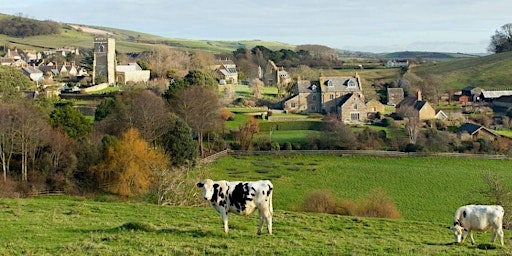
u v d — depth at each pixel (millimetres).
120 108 89375
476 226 28562
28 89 132125
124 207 38906
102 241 25109
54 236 26500
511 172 79500
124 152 64188
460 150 93750
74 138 71688
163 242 24578
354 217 39031
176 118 83438
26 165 63375
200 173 66562
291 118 121875
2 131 62844
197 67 190375
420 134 99938
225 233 27266
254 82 175875
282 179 76062
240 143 97562
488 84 191375
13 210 35406
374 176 77938
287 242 25875
